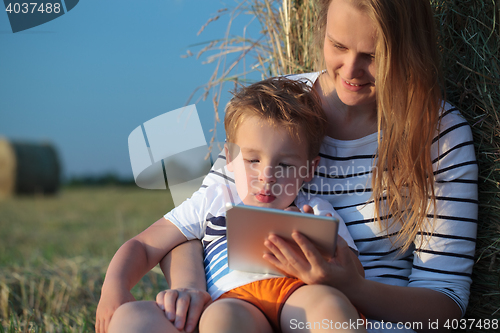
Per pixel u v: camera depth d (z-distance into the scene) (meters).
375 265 1.51
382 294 1.26
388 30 1.28
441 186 1.44
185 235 1.55
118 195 10.23
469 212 1.42
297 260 1.17
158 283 2.76
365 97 1.42
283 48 2.25
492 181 1.48
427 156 1.42
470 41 1.54
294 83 1.68
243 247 1.23
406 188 1.47
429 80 1.38
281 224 1.13
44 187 11.38
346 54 1.35
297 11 2.19
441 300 1.33
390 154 1.42
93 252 4.39
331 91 1.61
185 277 1.40
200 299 1.23
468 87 1.56
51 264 3.23
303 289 1.18
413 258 1.55
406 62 1.35
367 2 1.26
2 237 5.76
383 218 1.48
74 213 8.08
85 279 2.81
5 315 2.30
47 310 2.35
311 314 1.10
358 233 1.52
